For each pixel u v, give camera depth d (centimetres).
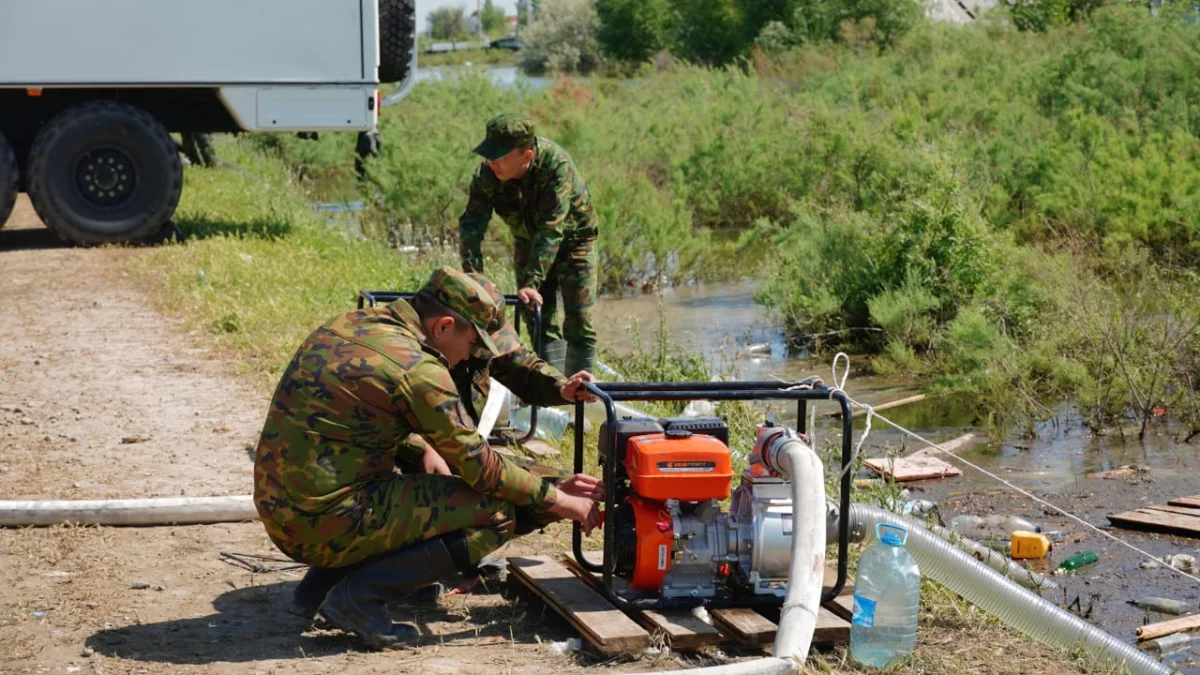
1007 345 1048
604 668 409
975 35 3147
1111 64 2223
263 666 410
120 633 441
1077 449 873
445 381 417
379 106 1572
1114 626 557
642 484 422
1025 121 2003
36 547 536
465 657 420
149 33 1377
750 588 442
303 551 420
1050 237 1482
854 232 1277
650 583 437
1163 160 1524
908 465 809
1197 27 2322
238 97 1403
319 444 412
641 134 2355
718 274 1639
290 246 1425
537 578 469
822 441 876
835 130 1848
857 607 423
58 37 1358
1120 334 1019
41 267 1295
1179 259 1366
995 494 761
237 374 880
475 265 675
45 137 1365
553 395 470
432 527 423
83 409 786
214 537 558
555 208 659
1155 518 698
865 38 3822
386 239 1769
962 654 446
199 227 1541
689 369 964
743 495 448
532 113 2467
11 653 419
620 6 6259
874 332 1217
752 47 4309
